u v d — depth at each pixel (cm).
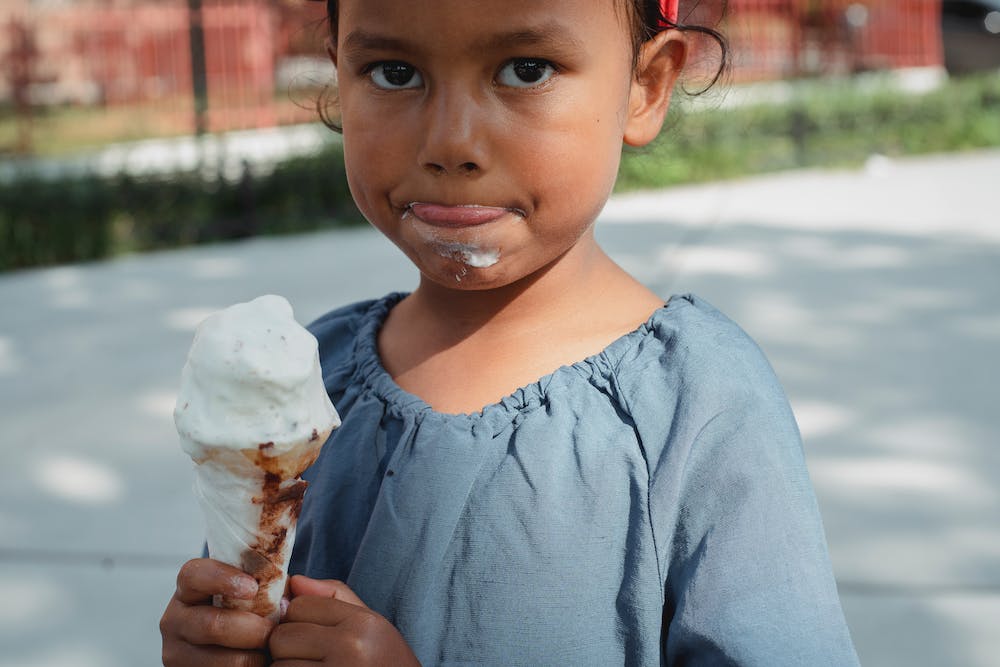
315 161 862
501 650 124
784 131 1035
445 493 129
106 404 478
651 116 140
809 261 675
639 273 646
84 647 316
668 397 128
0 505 391
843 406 450
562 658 123
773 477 123
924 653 298
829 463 401
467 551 127
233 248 775
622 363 131
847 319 560
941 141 1080
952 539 351
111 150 1073
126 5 1274
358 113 126
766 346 521
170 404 478
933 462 400
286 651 118
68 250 750
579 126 121
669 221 799
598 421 128
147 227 790
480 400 135
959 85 1166
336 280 673
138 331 582
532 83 120
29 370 522
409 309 149
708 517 123
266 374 106
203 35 1035
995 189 893
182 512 386
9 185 776
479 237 121
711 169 973
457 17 117
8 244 738
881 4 1429
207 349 107
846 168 1008
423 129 121
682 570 123
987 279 630
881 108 1081
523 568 125
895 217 805
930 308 577
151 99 1265
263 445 107
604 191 126
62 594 341
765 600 119
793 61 1316
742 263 670
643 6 133
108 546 366
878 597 322
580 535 125
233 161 893
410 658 120
